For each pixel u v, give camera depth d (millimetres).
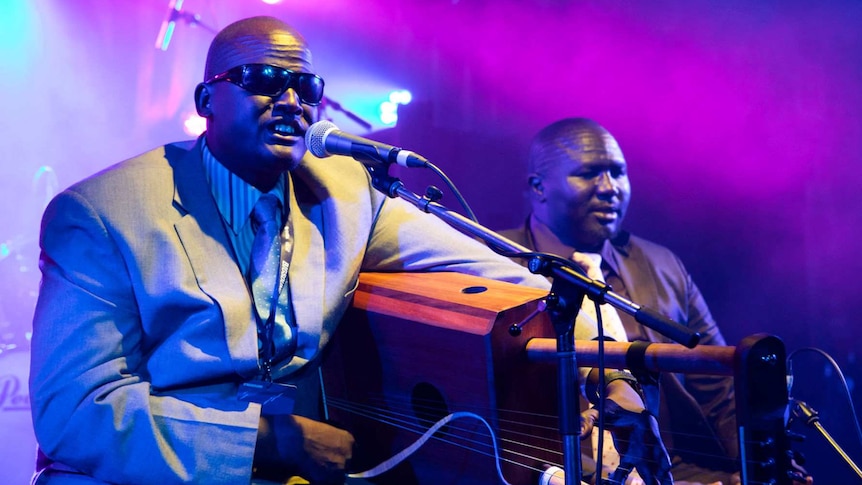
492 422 2070
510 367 2094
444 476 2189
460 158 5625
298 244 2303
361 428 2363
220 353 2084
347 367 2365
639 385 2123
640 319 1765
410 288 2326
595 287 1807
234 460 2002
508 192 5637
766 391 1751
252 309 2166
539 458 2170
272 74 2170
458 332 2076
